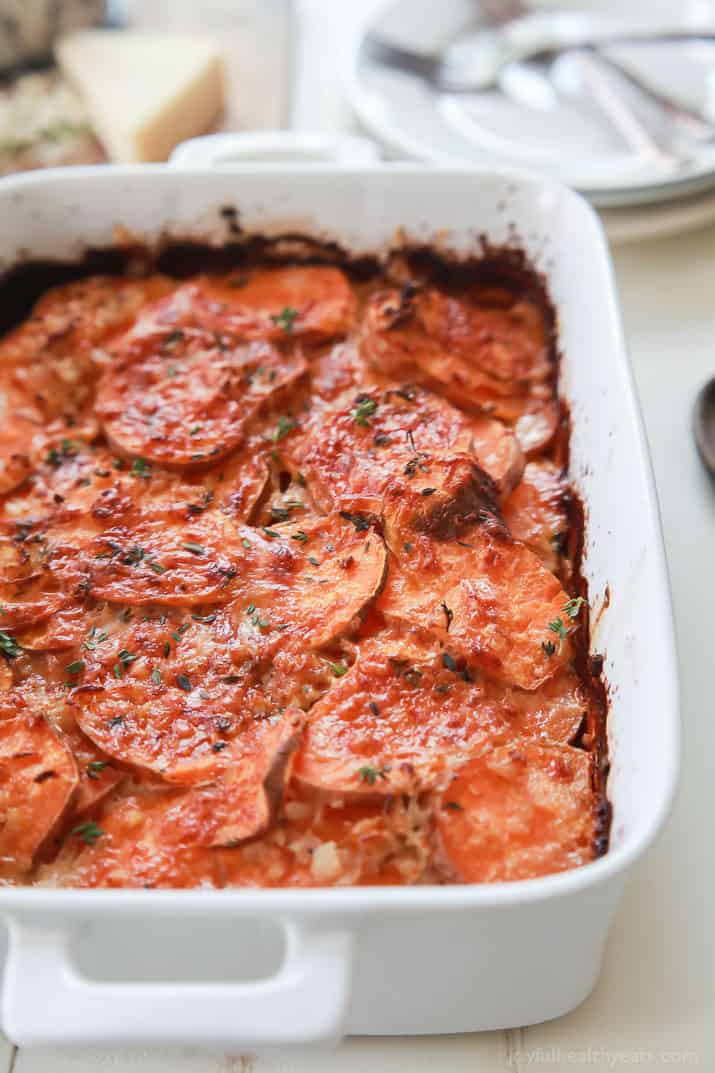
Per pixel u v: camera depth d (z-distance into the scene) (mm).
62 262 854
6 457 775
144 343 812
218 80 1057
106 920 560
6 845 639
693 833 680
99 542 720
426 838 632
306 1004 545
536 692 684
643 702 622
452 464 723
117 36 1086
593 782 655
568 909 564
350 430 758
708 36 1065
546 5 1100
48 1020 543
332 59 1118
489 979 600
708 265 938
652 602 638
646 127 998
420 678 675
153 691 675
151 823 647
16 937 559
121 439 766
